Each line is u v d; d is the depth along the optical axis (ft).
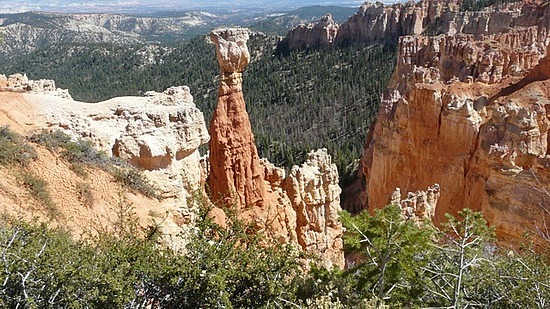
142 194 68.18
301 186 99.81
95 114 78.28
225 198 81.25
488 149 118.21
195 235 45.29
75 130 73.56
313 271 58.49
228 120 88.74
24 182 55.52
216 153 89.04
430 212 104.58
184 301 38.32
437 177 138.72
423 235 52.75
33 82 93.76
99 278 35.40
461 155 129.90
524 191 99.45
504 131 116.06
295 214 98.89
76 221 56.54
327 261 89.86
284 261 43.42
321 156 104.73
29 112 72.43
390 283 52.75
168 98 89.92
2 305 31.63
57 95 97.45
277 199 97.91
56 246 37.78
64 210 56.80
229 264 40.96
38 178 57.47
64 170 61.77
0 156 56.39
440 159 138.00
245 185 90.43
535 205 96.12
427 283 50.90
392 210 55.47
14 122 67.82
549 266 51.70
